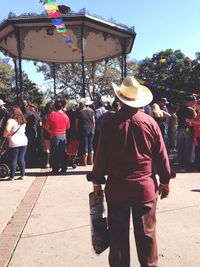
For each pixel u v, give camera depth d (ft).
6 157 20.39
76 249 10.43
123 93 7.65
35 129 24.61
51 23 30.12
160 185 7.98
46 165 23.71
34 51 39.19
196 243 10.67
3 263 9.62
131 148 7.47
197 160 22.11
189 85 99.45
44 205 14.80
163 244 10.63
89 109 24.03
